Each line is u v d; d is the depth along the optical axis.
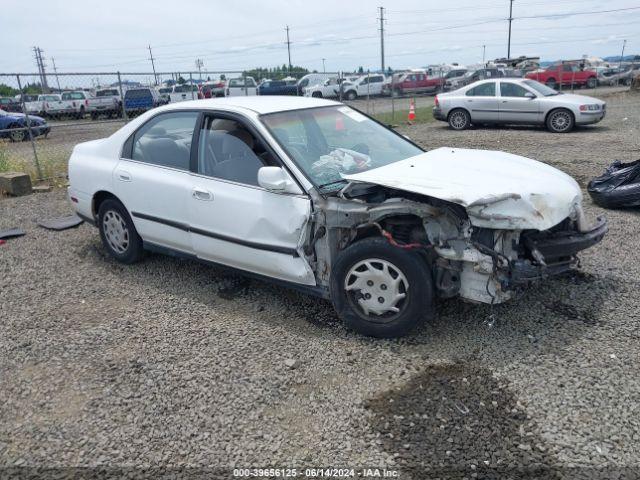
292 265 3.96
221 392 3.28
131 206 5.02
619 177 6.86
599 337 3.71
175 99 24.70
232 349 3.76
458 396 3.13
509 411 2.99
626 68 38.12
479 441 2.77
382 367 3.47
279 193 3.94
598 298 4.29
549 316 4.02
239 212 4.14
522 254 3.62
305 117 4.58
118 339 3.96
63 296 4.77
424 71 35.06
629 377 3.24
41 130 16.88
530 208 3.42
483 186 3.51
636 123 15.92
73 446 2.87
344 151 4.50
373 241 3.64
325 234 3.87
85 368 3.60
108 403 3.22
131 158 5.08
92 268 5.43
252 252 4.15
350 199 3.76
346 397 3.19
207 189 4.34
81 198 5.55
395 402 3.11
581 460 2.62
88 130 21.36
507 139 13.72
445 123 18.84
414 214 3.58
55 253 5.92
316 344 3.79
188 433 2.94
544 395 3.11
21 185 8.94
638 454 2.65
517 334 3.79
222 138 4.39
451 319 4.03
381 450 2.75
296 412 3.08
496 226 3.37
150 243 5.08
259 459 2.73
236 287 4.82
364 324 3.79
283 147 4.06
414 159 4.24
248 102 4.65
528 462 2.63
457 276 3.63
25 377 3.53
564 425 2.86
